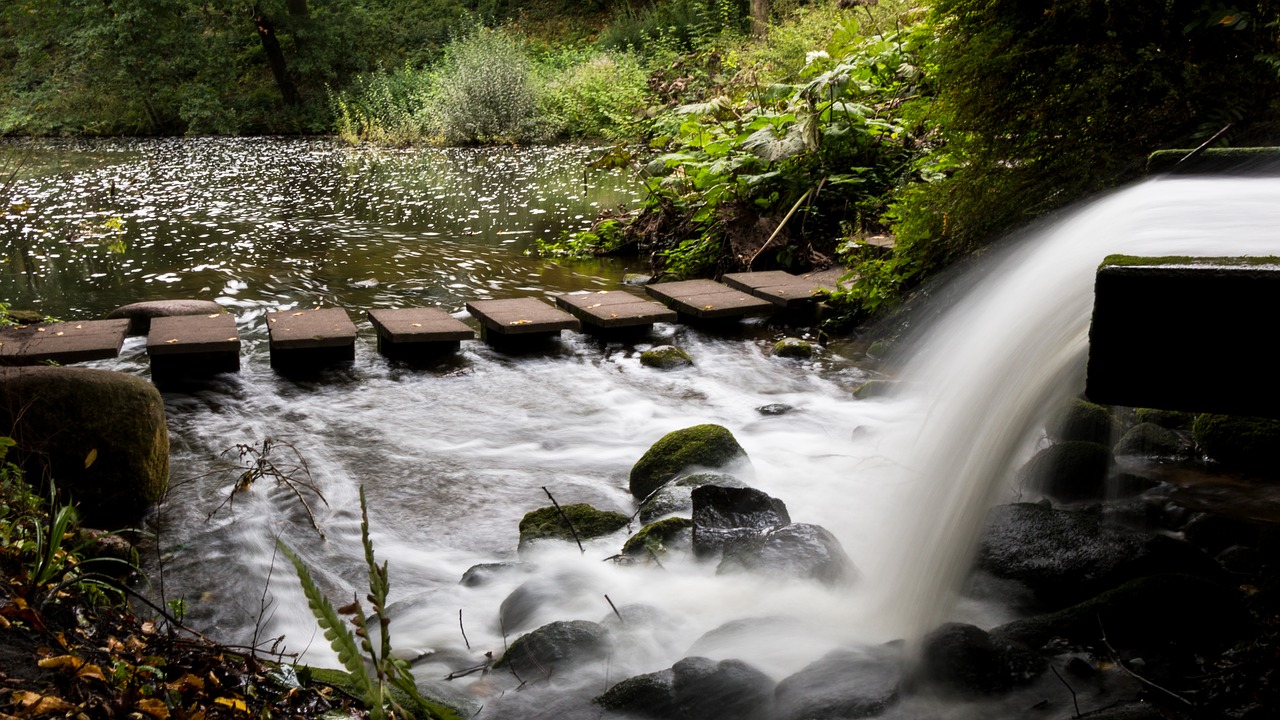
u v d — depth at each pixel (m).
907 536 3.50
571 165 16.75
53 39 25.53
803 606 3.17
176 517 4.09
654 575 3.45
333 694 2.51
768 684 2.65
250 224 11.61
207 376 6.06
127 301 8.00
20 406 3.86
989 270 5.46
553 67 23.47
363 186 14.91
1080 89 4.87
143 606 3.33
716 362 6.46
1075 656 2.70
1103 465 3.98
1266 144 4.62
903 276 6.30
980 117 5.33
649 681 2.67
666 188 9.73
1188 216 2.94
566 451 4.98
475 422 5.37
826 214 8.50
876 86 9.05
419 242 10.46
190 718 2.10
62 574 2.65
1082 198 5.00
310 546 3.90
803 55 14.66
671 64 20.53
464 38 23.92
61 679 2.09
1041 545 3.34
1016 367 3.24
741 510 3.72
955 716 2.50
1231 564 3.30
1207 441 4.33
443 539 4.00
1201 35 4.74
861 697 2.55
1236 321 2.08
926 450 3.83
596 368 6.34
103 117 25.45
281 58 25.53
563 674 2.83
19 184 15.06
